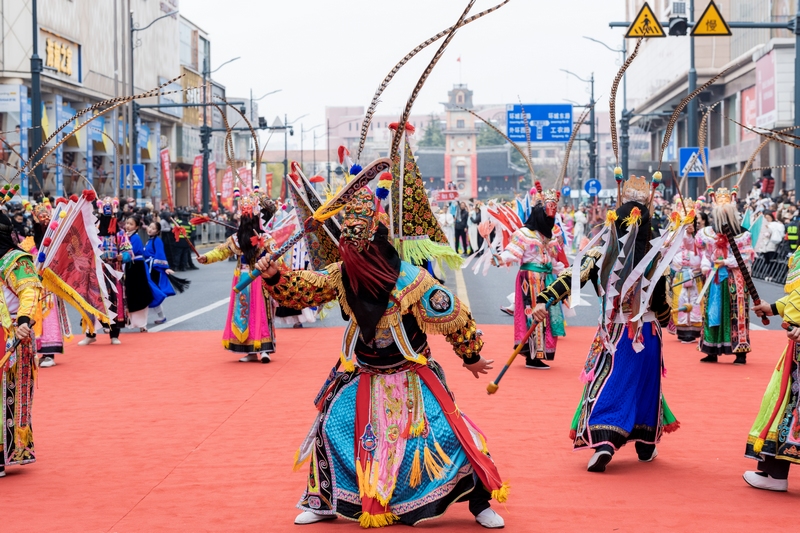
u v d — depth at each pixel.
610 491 5.68
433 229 5.17
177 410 8.40
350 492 4.92
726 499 5.52
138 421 7.95
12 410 6.27
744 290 10.88
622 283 6.06
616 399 6.14
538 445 6.90
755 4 46.75
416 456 4.83
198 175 49.66
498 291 21.39
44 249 8.81
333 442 4.96
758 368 10.65
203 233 41.03
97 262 9.17
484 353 11.77
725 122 50.44
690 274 12.76
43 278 8.78
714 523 5.05
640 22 20.66
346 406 4.99
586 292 20.09
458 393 9.07
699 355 11.73
